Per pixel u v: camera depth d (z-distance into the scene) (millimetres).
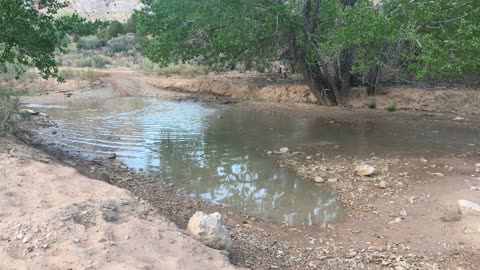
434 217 6793
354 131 12969
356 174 8898
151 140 11977
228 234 5301
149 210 5578
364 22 12453
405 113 15828
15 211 5016
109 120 14633
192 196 7926
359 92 17375
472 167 9070
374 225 6695
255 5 14703
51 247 4238
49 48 10906
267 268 5051
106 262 4008
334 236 6344
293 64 18812
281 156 10367
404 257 5574
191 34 16984
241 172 9297
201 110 16641
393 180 8477
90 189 6043
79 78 22062
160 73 23953
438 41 11977
